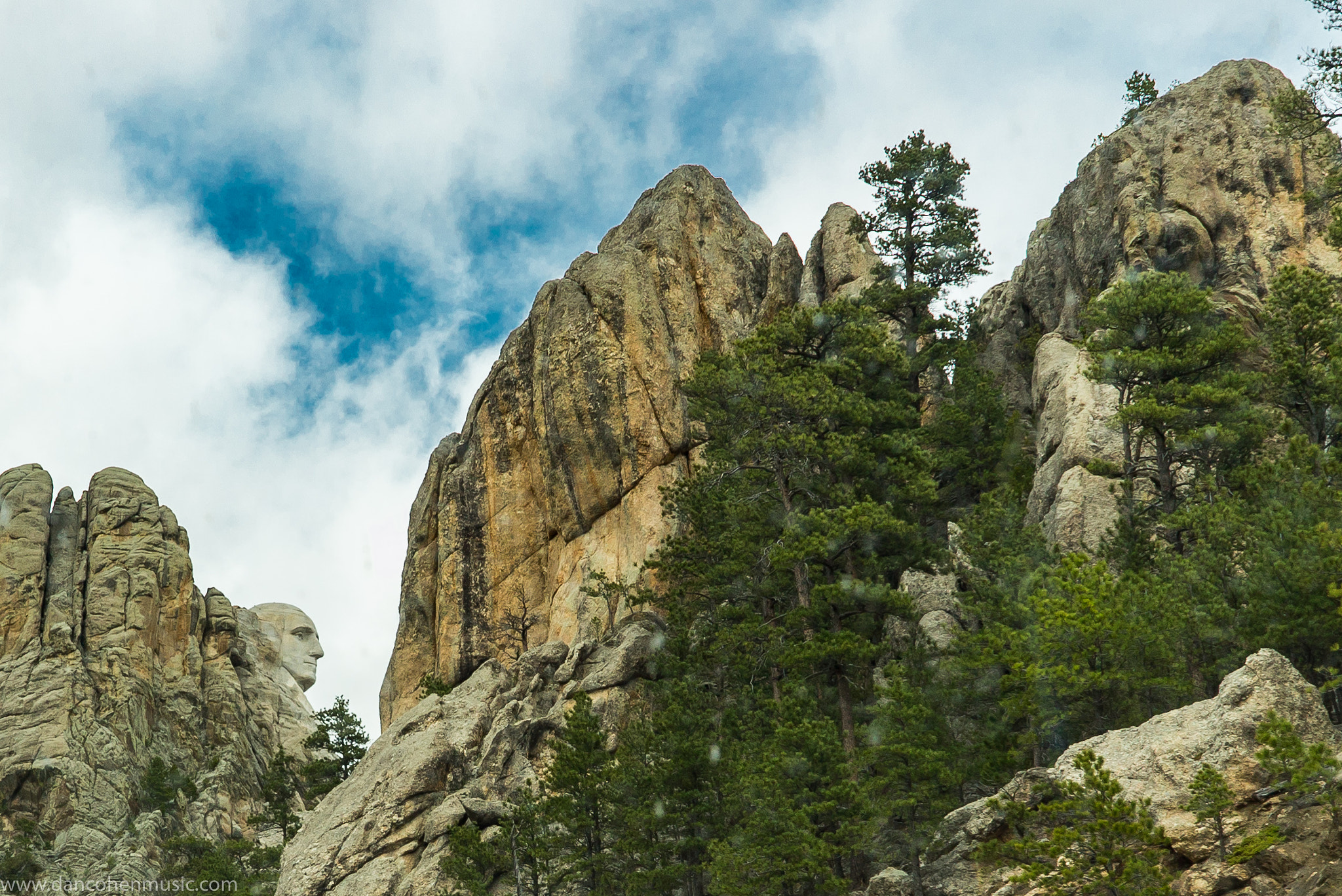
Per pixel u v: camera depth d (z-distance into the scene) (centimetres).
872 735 4350
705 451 6184
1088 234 7219
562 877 5209
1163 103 7400
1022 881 3316
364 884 5631
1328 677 3769
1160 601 3866
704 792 4978
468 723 6512
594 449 7875
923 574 5650
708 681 5822
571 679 6656
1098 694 3997
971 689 4428
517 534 8194
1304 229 6506
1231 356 5097
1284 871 3098
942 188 7881
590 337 8100
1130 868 3125
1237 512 4175
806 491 5522
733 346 6106
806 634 5019
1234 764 3381
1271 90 7100
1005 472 6556
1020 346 7631
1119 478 5325
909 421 5881
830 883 4172
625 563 7412
